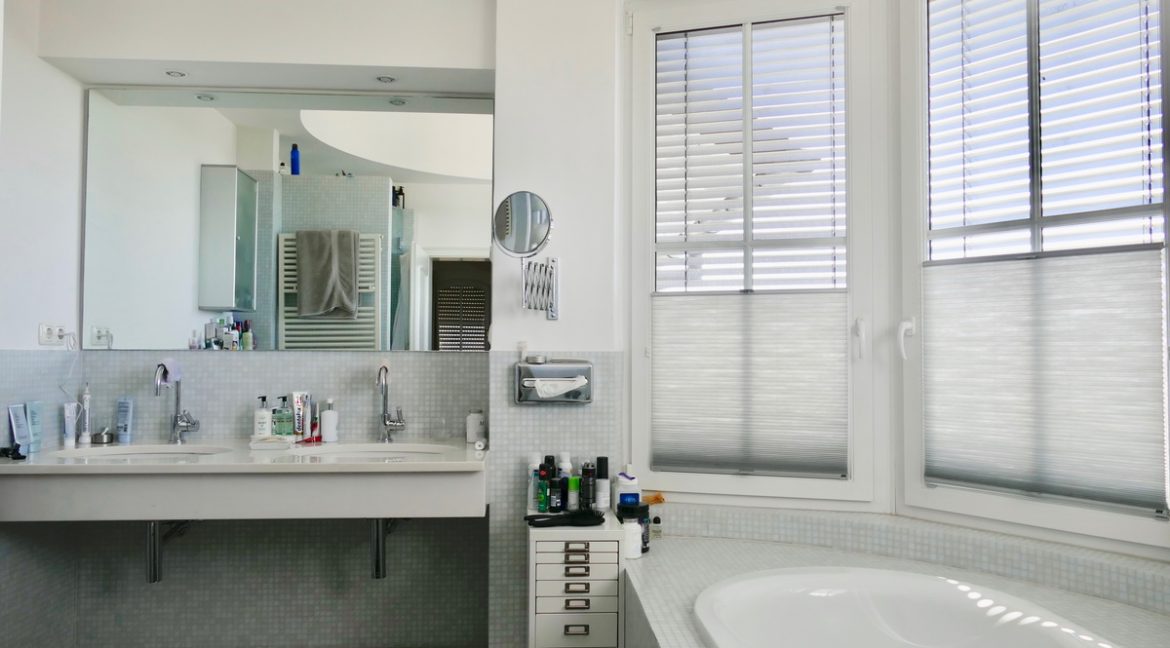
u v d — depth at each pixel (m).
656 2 2.77
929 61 2.45
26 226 2.48
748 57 2.67
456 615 2.88
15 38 2.43
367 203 2.90
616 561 2.24
